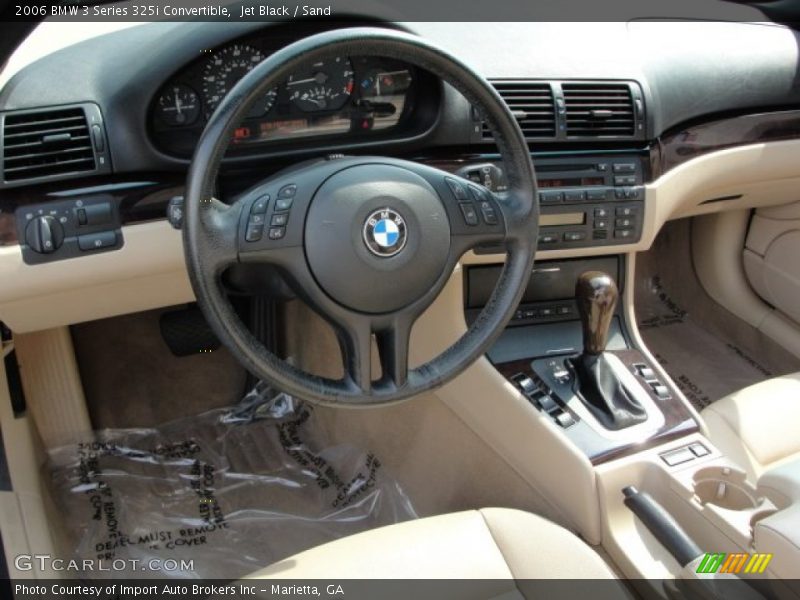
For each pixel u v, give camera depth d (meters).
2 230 1.28
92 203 1.31
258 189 1.12
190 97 1.34
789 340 2.21
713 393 2.10
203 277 1.06
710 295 2.38
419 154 1.51
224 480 1.86
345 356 1.18
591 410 1.55
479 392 1.58
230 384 2.07
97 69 1.30
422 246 1.12
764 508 1.22
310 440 1.98
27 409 1.78
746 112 1.79
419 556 1.16
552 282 1.70
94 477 1.83
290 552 1.69
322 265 1.10
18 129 1.25
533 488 1.58
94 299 1.41
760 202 2.05
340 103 1.42
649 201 1.65
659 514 1.33
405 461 1.81
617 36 1.72
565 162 1.60
